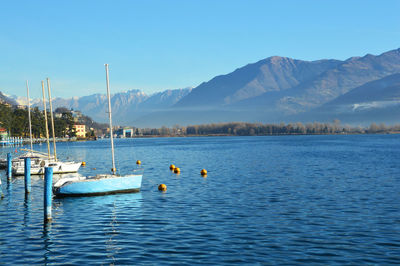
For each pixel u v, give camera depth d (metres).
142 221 28.94
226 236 24.61
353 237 24.05
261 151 125.12
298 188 44.00
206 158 96.19
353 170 63.41
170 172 64.06
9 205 36.06
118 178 40.81
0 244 23.77
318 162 79.94
